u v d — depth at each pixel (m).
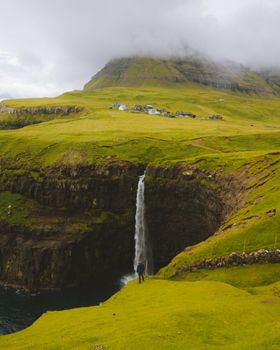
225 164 95.56
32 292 107.94
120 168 123.25
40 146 149.88
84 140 147.50
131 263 125.19
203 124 189.50
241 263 48.28
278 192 63.03
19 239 121.50
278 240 48.38
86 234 118.06
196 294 40.16
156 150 132.12
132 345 27.19
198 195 97.62
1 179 142.25
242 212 63.06
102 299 101.44
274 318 31.64
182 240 109.12
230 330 29.36
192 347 26.48
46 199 129.38
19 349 30.88
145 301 41.00
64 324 37.72
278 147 124.19
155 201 112.25
